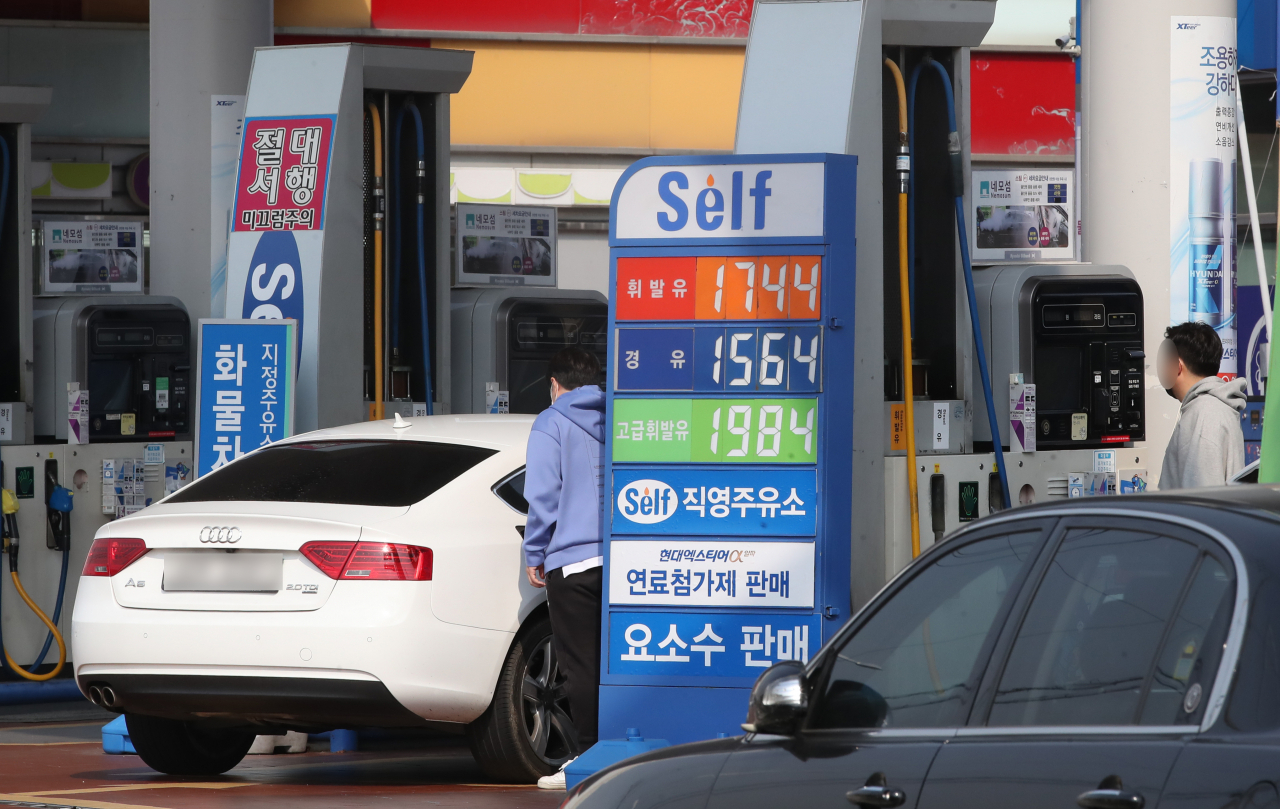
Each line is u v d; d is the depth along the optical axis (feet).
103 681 85.97
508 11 252.01
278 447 95.86
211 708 84.84
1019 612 41.60
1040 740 38.55
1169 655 36.99
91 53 242.99
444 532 85.05
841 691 46.26
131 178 245.04
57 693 141.08
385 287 140.67
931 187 110.52
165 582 85.05
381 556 82.33
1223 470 80.53
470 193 251.19
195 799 83.61
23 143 148.97
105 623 85.56
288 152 122.62
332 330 120.78
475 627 84.48
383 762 104.63
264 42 158.20
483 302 156.56
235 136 154.30
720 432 83.61
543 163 253.24
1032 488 109.60
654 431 84.38
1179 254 117.08
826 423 82.33
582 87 253.85
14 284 150.20
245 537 83.56
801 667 46.75
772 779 45.11
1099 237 119.55
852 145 88.74
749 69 91.66
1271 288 154.30
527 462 86.38
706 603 83.30
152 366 152.25
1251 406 134.21
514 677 87.30
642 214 85.05
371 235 140.15
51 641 144.87
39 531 145.28
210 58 153.99
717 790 46.55
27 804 82.23
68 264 159.22
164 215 155.74
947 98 103.50
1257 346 165.37
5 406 146.61
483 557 85.97
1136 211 117.39
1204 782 33.78
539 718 89.40
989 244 117.60
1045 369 111.34
